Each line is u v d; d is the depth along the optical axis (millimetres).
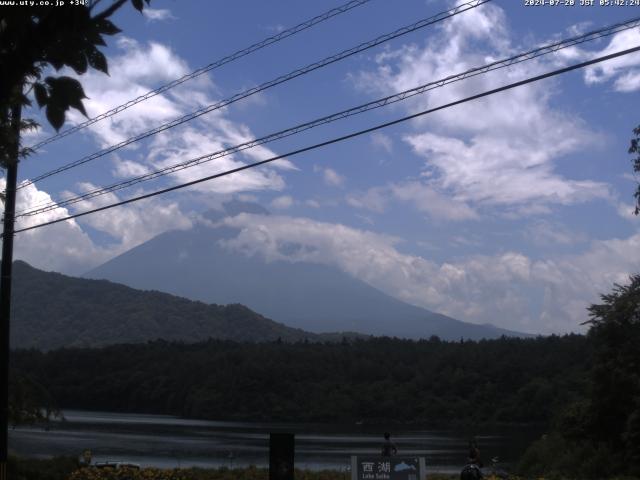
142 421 124562
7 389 20672
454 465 54156
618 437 31969
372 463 15984
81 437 84500
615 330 32812
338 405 128500
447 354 139375
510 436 94125
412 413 124812
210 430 105250
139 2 4527
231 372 143500
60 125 4406
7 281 20781
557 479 29391
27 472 24594
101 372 158125
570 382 109625
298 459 57781
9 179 20641
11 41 4266
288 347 162500
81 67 4438
